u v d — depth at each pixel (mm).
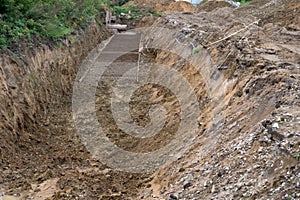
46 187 8516
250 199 5551
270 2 24016
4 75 10828
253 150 6652
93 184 8656
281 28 15953
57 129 12102
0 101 10109
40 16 15562
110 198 7988
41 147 10656
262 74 9273
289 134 6254
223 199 5969
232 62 11172
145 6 37719
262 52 11344
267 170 5914
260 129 7000
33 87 12469
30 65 12648
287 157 5781
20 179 8812
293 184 5270
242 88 9344
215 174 6863
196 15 26625
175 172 8070
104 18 30594
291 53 11461
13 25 13281
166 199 7070
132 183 8781
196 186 6953
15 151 9969
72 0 20578
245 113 8242
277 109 7332
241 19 20734
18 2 14102
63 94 15500
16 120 10680
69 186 8500
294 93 7820
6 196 8016
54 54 15375
